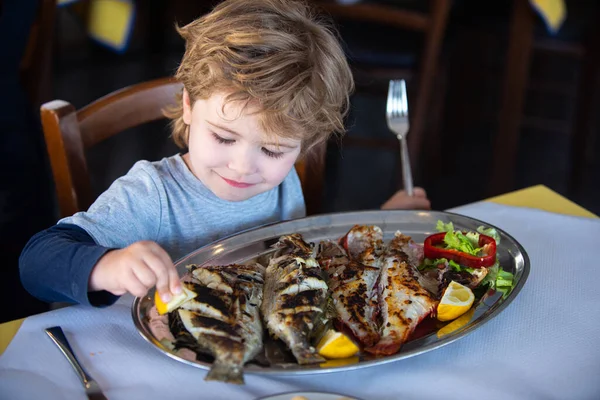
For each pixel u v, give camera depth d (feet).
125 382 2.72
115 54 13.76
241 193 3.77
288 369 2.60
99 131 4.20
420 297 3.05
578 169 9.62
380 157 10.90
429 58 7.39
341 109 3.87
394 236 3.81
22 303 6.19
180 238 4.12
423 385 2.70
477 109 11.39
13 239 6.38
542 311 3.18
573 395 2.67
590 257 3.67
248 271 3.16
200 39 3.52
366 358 2.72
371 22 8.32
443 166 10.55
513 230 3.94
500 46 11.28
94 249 3.10
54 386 2.69
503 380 2.73
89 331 3.03
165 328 2.89
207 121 3.38
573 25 9.00
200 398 2.63
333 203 9.44
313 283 3.03
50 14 6.48
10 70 6.05
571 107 12.05
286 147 3.48
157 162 4.19
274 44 3.41
